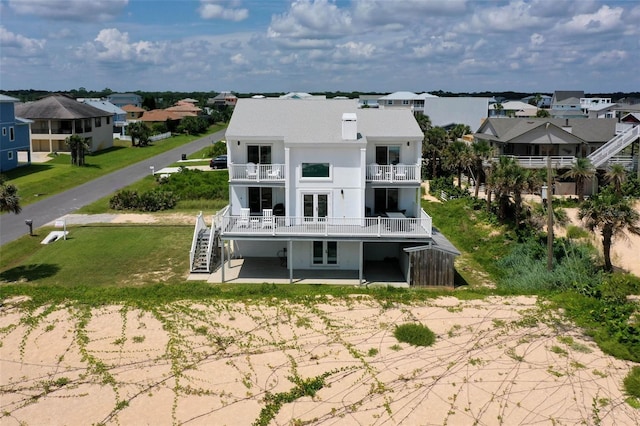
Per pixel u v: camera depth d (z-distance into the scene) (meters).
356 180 30.91
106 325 24.39
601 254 34.19
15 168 61.47
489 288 29.81
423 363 21.48
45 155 72.56
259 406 18.67
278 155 32.00
